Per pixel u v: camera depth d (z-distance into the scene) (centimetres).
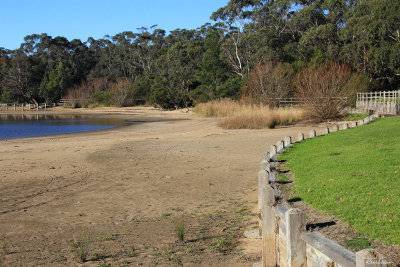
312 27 6744
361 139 1562
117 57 11506
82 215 991
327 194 812
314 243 427
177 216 955
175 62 7869
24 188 1294
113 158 1858
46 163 1756
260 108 3747
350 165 1062
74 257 714
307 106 3375
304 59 6303
